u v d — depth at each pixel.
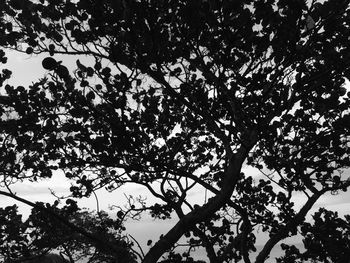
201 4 3.92
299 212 7.19
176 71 4.79
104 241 5.74
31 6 4.68
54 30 4.88
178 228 4.77
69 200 7.15
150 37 3.99
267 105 4.98
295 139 7.05
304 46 4.25
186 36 4.24
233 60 4.65
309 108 6.52
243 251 6.40
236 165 4.77
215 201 4.75
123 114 4.83
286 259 7.82
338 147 6.94
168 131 6.93
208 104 4.64
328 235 7.27
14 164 6.48
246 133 4.71
